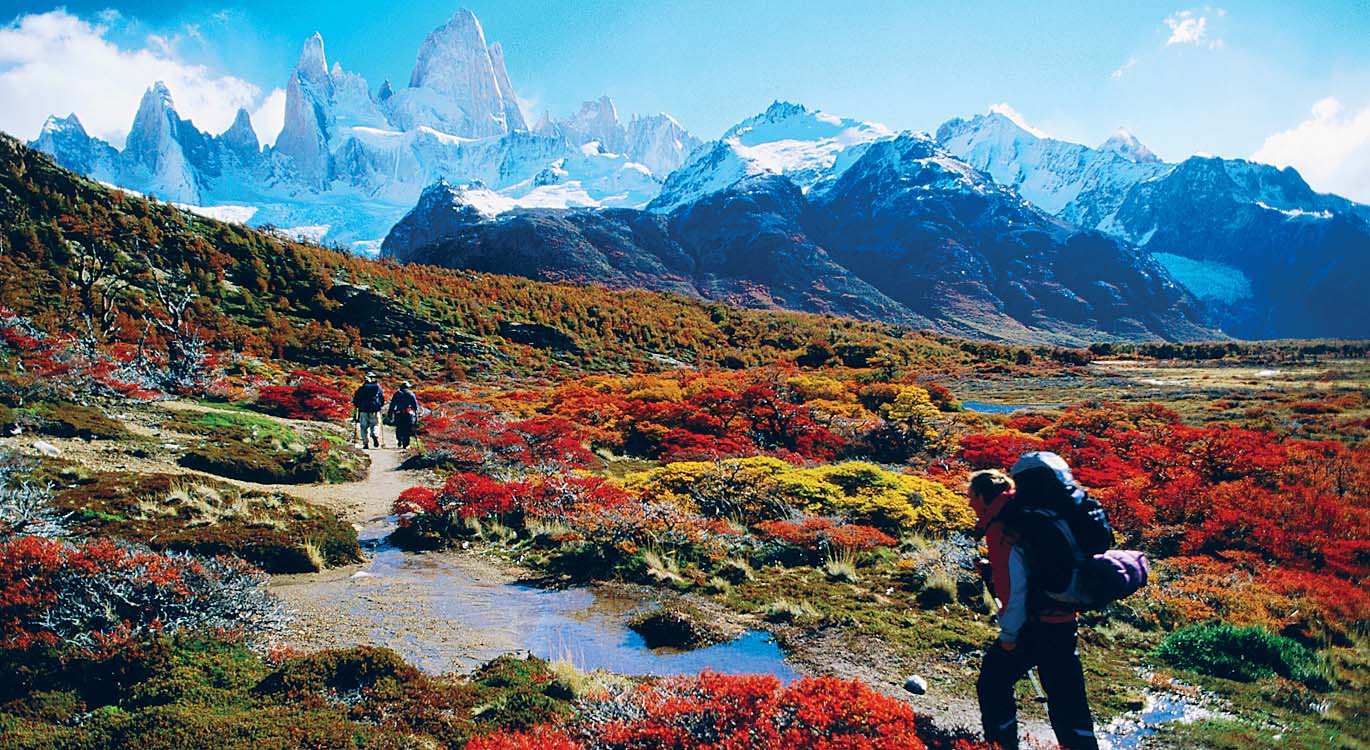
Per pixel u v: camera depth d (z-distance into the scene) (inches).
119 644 249.9
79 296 1358.3
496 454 828.6
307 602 358.0
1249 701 272.8
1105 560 171.5
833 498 583.8
